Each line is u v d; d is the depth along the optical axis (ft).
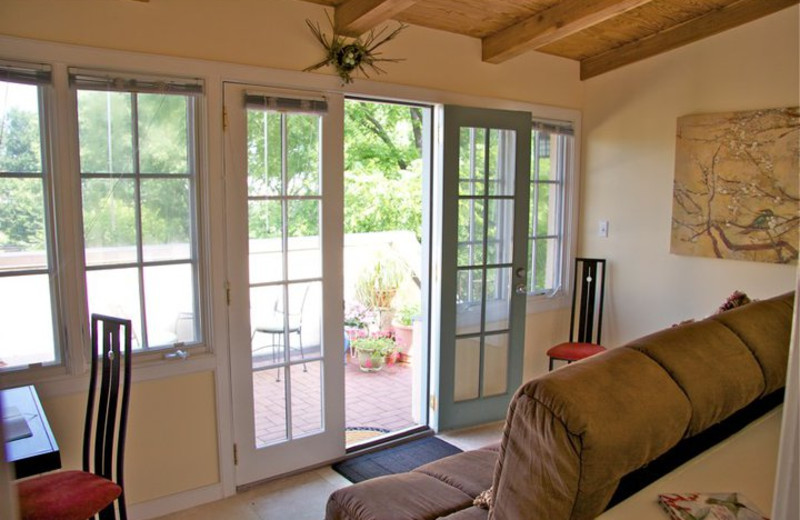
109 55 8.03
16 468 5.38
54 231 7.98
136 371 8.66
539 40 10.93
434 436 12.15
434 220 11.90
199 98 8.86
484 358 12.69
